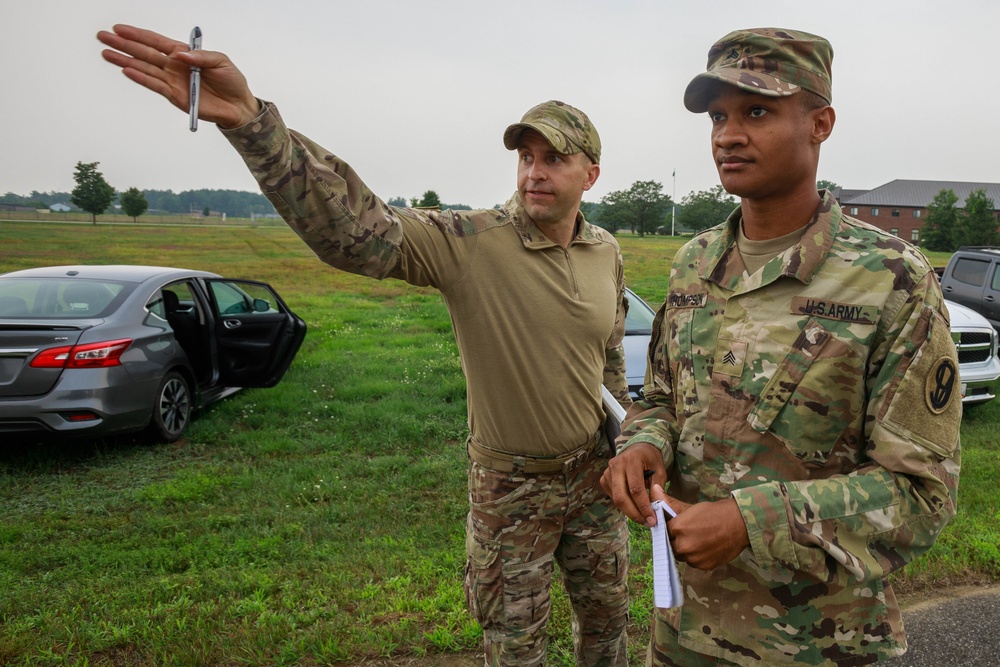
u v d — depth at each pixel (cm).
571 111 187
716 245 135
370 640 256
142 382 473
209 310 573
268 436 527
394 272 169
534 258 187
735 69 114
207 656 248
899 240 118
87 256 3138
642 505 123
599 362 201
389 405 608
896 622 125
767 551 106
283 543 347
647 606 288
